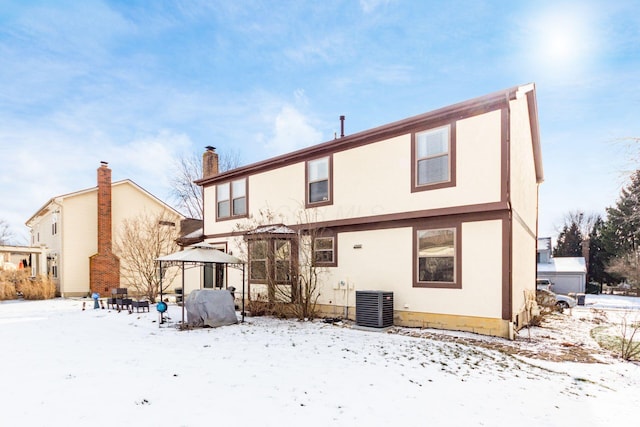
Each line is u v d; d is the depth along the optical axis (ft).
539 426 12.21
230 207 47.24
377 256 32.40
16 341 23.39
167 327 29.22
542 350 22.62
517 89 25.09
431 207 29.14
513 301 26.30
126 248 61.05
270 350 21.15
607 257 106.11
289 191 40.32
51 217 71.41
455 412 12.98
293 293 34.99
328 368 17.63
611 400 14.85
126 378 15.62
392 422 12.01
